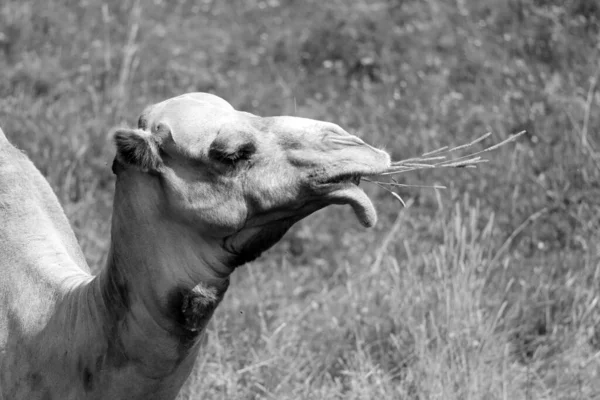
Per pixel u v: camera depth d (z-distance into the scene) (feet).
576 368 59.16
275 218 36.11
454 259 62.64
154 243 36.37
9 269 42.57
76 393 38.22
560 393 57.62
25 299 41.22
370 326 63.05
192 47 97.86
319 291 71.72
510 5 96.63
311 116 86.94
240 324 64.64
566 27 92.32
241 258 36.70
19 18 95.61
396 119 85.40
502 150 79.56
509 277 67.46
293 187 35.35
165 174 35.81
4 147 45.68
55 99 88.79
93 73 91.86
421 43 94.63
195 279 36.29
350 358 61.05
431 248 71.05
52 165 78.95
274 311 66.74
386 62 93.56
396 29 97.45
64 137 81.46
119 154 35.94
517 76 88.58
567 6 94.79
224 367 58.18
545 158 77.56
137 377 37.01
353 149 35.65
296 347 62.39
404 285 64.90
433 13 98.68
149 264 36.40
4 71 89.81
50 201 46.65
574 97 82.33
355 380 57.21
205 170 35.65
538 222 72.74
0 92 87.81
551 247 71.31
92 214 76.28
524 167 77.05
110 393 37.37
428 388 55.62
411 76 90.63
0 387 40.42
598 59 87.30
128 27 98.78
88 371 37.81
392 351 61.36
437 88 88.22
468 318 59.62
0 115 82.79
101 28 98.48
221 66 95.96
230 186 35.55
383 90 90.38
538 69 88.58
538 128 80.59
